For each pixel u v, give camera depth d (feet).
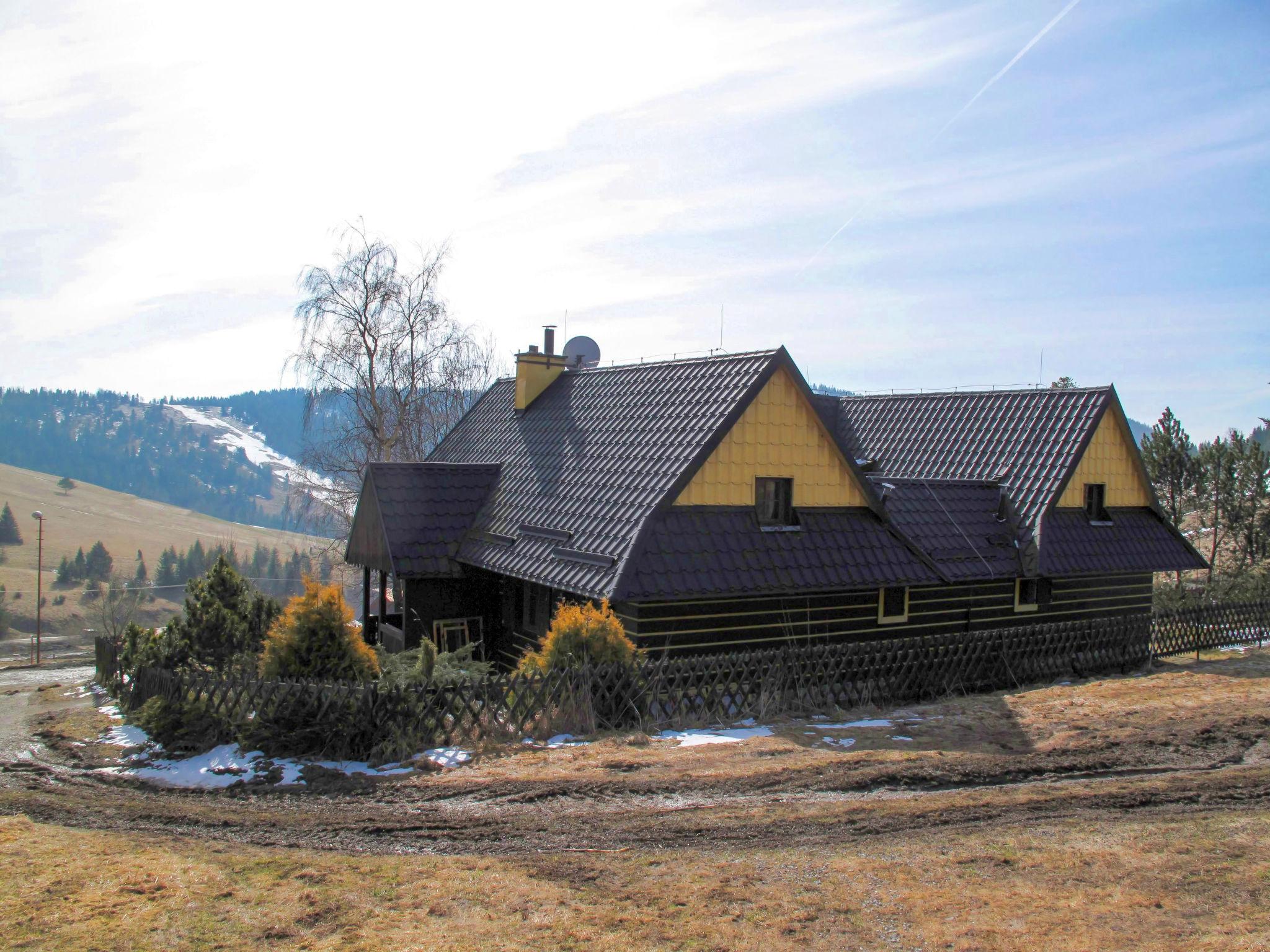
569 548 55.77
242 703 45.44
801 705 49.78
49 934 23.17
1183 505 127.54
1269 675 60.49
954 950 22.84
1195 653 72.02
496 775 37.96
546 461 68.03
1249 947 22.58
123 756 45.29
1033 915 24.64
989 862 28.32
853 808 33.65
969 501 68.59
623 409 66.28
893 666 53.42
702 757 40.11
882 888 26.48
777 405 57.82
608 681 46.34
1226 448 122.83
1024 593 68.64
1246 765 39.32
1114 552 70.54
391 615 72.33
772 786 36.37
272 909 24.97
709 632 54.34
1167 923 24.07
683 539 53.31
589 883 26.89
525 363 79.15
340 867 28.22
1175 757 40.50
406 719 42.14
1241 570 107.34
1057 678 61.57
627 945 23.07
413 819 33.37
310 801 35.99
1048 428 71.97
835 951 22.79
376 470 68.18
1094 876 27.14
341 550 116.47
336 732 41.68
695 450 54.95
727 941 23.30
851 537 59.41
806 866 28.12
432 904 25.36
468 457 80.59
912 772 37.86
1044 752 41.06
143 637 70.64
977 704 51.26
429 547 65.87
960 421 78.84
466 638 65.72
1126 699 51.37
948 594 64.80
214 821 33.96
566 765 39.06
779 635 56.90
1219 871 27.30
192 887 26.43
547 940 23.27
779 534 57.00
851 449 85.25
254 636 61.26
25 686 89.66
